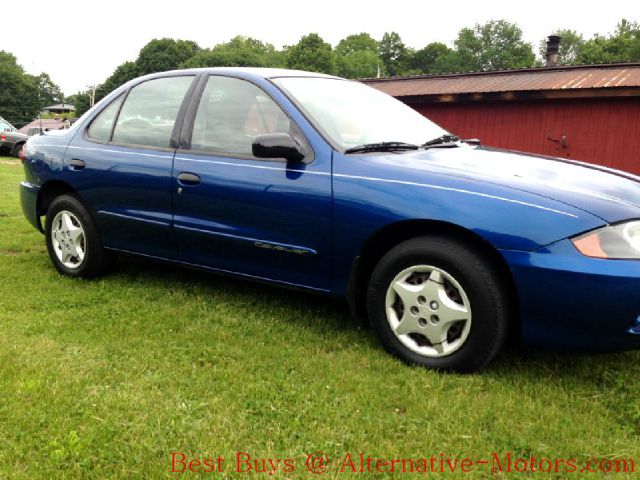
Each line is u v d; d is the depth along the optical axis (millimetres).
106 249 4293
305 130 3330
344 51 115062
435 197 2863
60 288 4211
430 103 13664
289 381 2826
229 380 2822
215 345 3240
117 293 4137
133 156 3969
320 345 3283
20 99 77375
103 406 2531
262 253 3436
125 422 2424
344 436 2357
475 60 107875
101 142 4246
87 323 3527
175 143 3824
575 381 2900
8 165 15883
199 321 3617
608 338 2602
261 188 3350
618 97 11312
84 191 4242
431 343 2965
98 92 78750
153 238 3943
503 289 2781
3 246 5445
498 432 2428
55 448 2229
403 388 2762
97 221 4234
